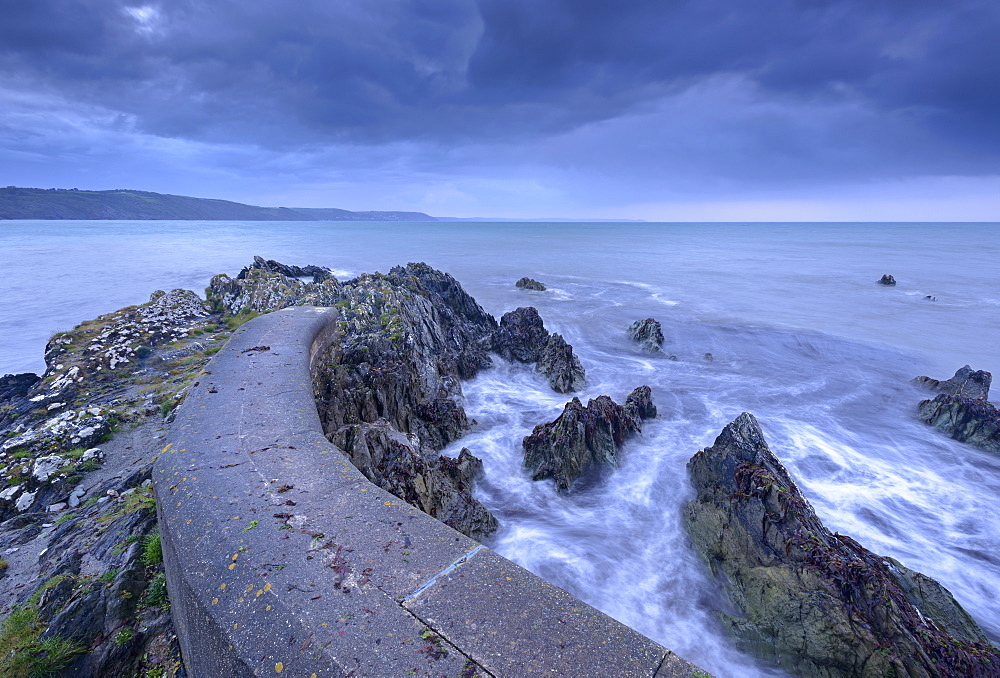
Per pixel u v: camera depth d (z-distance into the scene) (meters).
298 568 4.00
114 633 4.66
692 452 14.00
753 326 31.41
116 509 6.66
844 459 14.27
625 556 9.69
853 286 48.22
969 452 14.82
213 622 3.54
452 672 3.12
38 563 5.85
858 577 7.82
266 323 13.12
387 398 13.38
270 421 6.92
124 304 35.22
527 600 3.73
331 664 3.16
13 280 46.06
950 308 37.62
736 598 8.45
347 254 78.06
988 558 10.22
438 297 26.78
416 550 4.26
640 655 3.30
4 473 7.61
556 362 20.11
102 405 10.23
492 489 12.17
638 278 52.88
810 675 7.22
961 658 6.98
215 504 4.88
